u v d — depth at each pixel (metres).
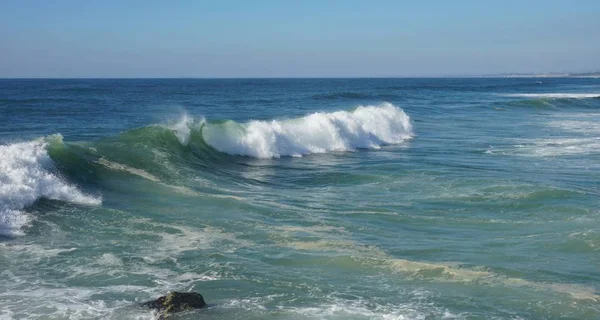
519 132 31.70
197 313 7.70
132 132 19.72
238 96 72.31
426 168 19.28
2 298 8.02
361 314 7.81
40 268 9.20
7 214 11.34
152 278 8.96
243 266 9.53
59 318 7.49
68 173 14.58
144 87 115.44
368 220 12.62
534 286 8.90
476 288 8.79
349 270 9.45
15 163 13.09
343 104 54.34
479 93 87.44
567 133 31.05
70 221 11.62
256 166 20.38
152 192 14.53
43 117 35.44
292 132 24.31
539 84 153.38
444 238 11.38
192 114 39.59
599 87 118.12
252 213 12.96
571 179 17.39
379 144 26.86
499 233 11.72
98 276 8.97
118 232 11.20
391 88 118.12
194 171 17.67
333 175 18.33
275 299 8.27
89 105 48.50
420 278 9.13
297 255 10.12
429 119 39.38
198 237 11.06
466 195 14.96
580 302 8.34
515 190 15.28
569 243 10.95
